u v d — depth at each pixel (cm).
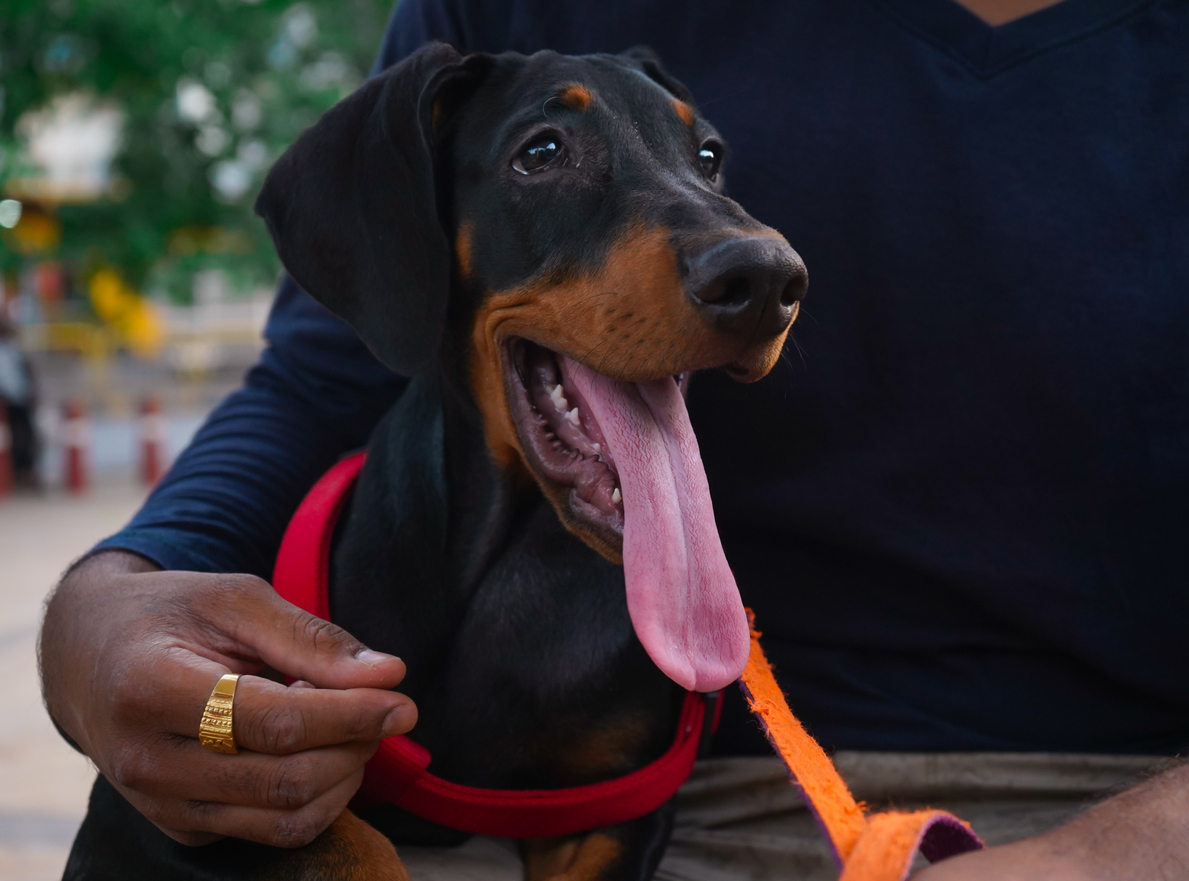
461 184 185
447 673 183
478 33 232
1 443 1227
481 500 186
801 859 189
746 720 201
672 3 213
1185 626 190
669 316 152
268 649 140
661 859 180
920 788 191
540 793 169
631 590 151
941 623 195
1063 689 195
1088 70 198
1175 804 106
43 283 2344
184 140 1224
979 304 191
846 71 201
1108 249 190
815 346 194
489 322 179
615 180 171
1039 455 190
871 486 192
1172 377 188
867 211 195
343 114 188
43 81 1154
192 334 2464
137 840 158
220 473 199
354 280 180
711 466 199
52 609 163
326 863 145
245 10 1212
